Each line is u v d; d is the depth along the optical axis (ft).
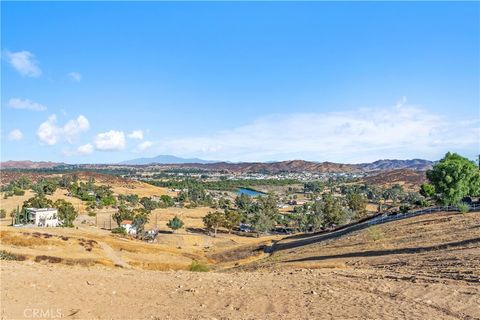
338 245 168.04
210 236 412.36
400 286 54.85
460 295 48.83
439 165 194.18
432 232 144.87
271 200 518.78
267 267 127.24
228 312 41.32
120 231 368.07
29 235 217.15
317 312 41.50
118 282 56.65
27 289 48.60
